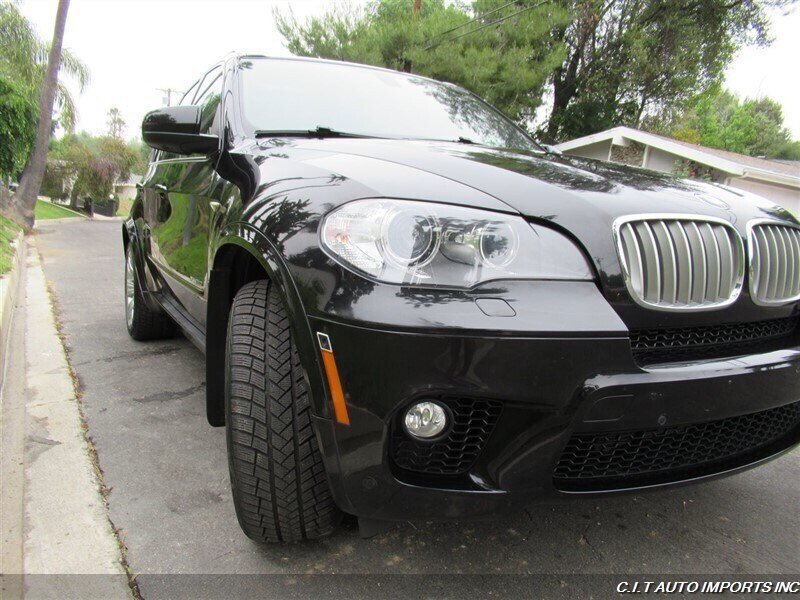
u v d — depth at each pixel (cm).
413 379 136
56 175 2648
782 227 192
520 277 144
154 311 394
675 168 1580
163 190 319
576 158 234
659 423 150
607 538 204
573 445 152
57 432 275
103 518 207
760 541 205
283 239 158
